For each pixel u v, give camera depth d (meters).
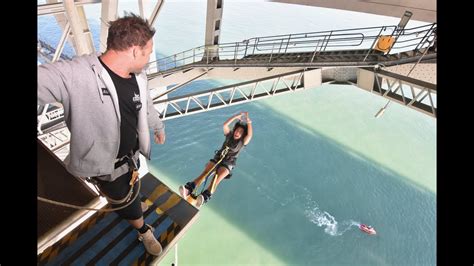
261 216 23.64
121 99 2.30
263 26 53.34
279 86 38.72
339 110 36.97
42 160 3.81
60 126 14.70
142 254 3.34
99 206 3.62
